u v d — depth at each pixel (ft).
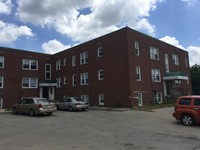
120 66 81.66
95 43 93.97
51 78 118.83
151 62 92.58
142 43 88.74
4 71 100.53
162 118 51.52
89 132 35.68
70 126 42.19
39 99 64.23
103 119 51.83
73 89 104.12
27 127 41.70
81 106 74.54
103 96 87.76
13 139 31.17
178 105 42.73
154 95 90.17
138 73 83.71
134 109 71.46
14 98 102.12
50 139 30.76
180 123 43.65
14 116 61.41
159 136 31.83
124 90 79.30
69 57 108.88
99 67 90.68
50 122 48.08
